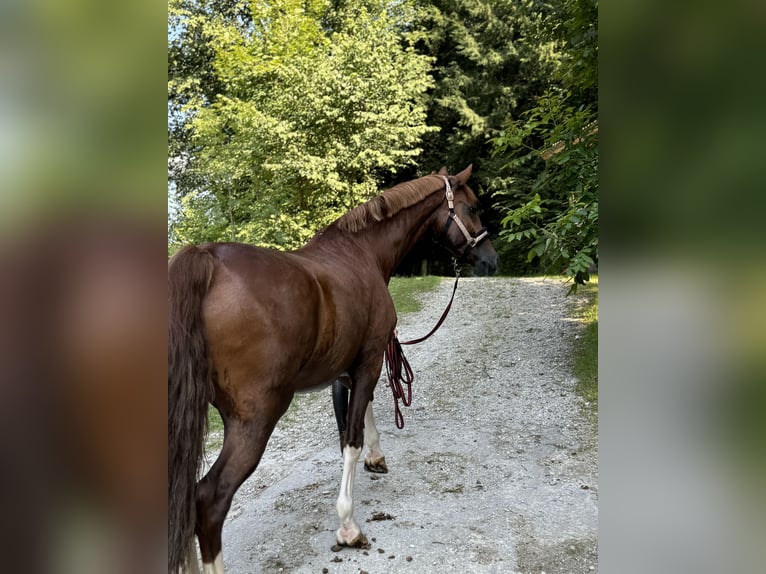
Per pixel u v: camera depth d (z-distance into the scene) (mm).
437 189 2975
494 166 14047
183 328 1662
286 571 2230
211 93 11664
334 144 9297
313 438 4035
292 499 2893
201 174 9195
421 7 14609
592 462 3285
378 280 2533
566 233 4152
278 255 2072
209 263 1819
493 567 2232
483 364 5516
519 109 14836
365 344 2410
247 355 1808
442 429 3939
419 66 10656
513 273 13445
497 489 2949
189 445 1630
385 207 2742
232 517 2783
